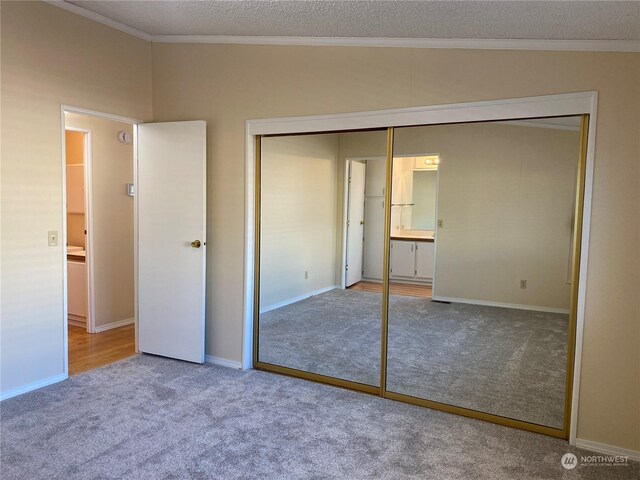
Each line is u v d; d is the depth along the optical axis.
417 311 3.80
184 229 3.64
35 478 2.12
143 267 3.85
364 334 4.07
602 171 2.38
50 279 3.20
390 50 2.95
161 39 3.74
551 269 3.23
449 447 2.46
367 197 3.95
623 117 2.32
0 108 2.85
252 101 3.44
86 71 3.34
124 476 2.14
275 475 2.17
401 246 3.83
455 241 3.60
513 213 3.30
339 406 2.94
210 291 3.69
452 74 2.77
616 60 2.34
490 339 3.54
